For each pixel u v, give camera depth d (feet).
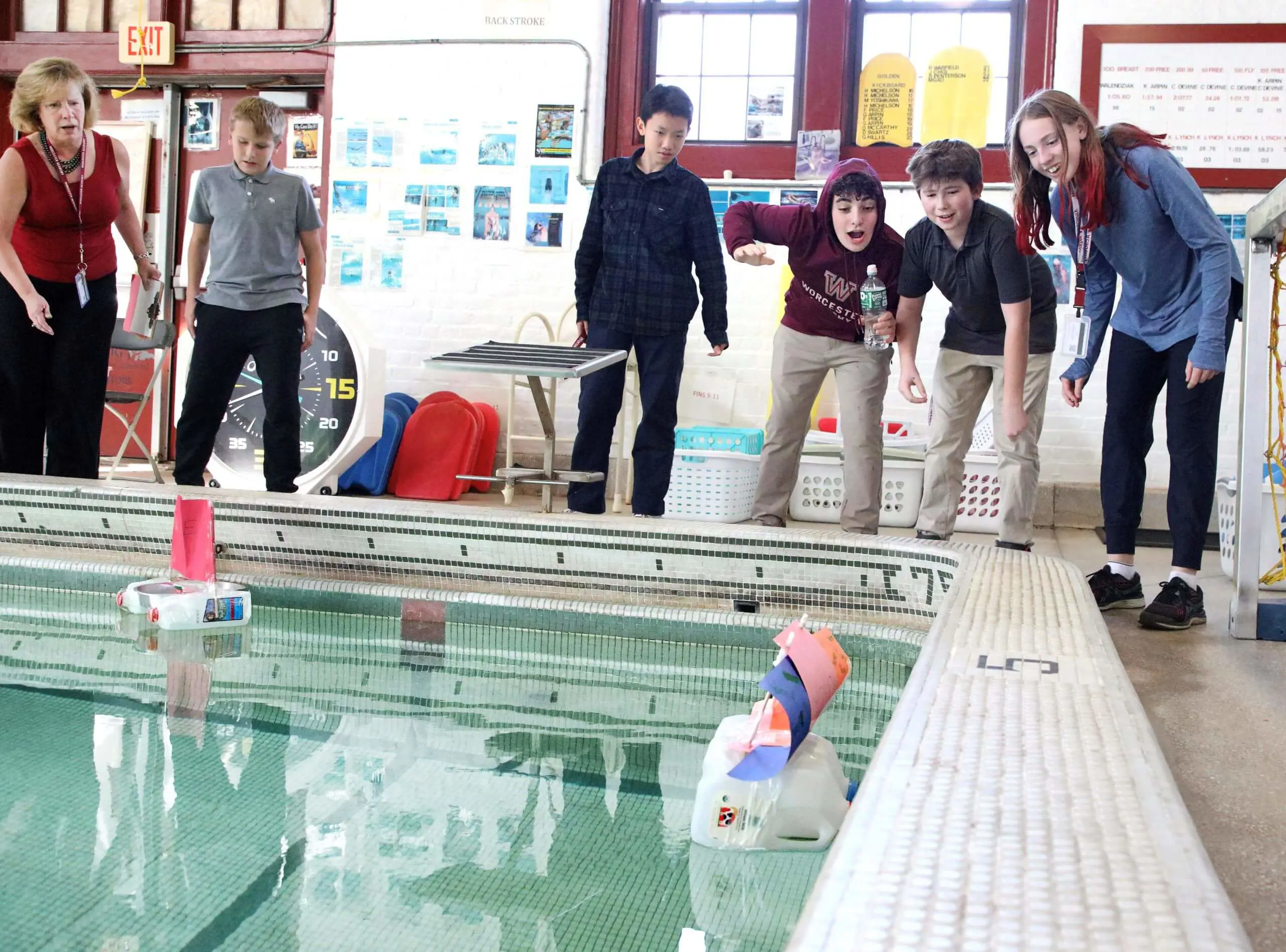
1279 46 17.83
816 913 2.63
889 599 9.86
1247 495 9.79
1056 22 18.35
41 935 4.17
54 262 12.48
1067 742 4.10
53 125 12.03
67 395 12.82
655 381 13.65
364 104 20.61
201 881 4.69
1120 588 10.98
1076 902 2.68
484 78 20.22
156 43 21.16
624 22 19.97
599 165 20.16
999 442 11.93
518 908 4.50
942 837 3.10
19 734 6.68
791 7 19.49
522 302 20.36
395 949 4.12
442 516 10.72
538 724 7.39
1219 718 7.32
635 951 4.13
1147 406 10.80
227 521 11.27
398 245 20.62
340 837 5.24
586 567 10.49
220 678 8.21
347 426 18.13
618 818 5.62
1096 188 9.76
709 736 7.23
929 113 19.06
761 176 19.57
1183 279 10.16
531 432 20.47
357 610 10.66
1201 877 2.84
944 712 4.52
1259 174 18.03
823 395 19.16
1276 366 9.94
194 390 13.71
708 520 17.38
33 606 10.52
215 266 13.65
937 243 11.39
